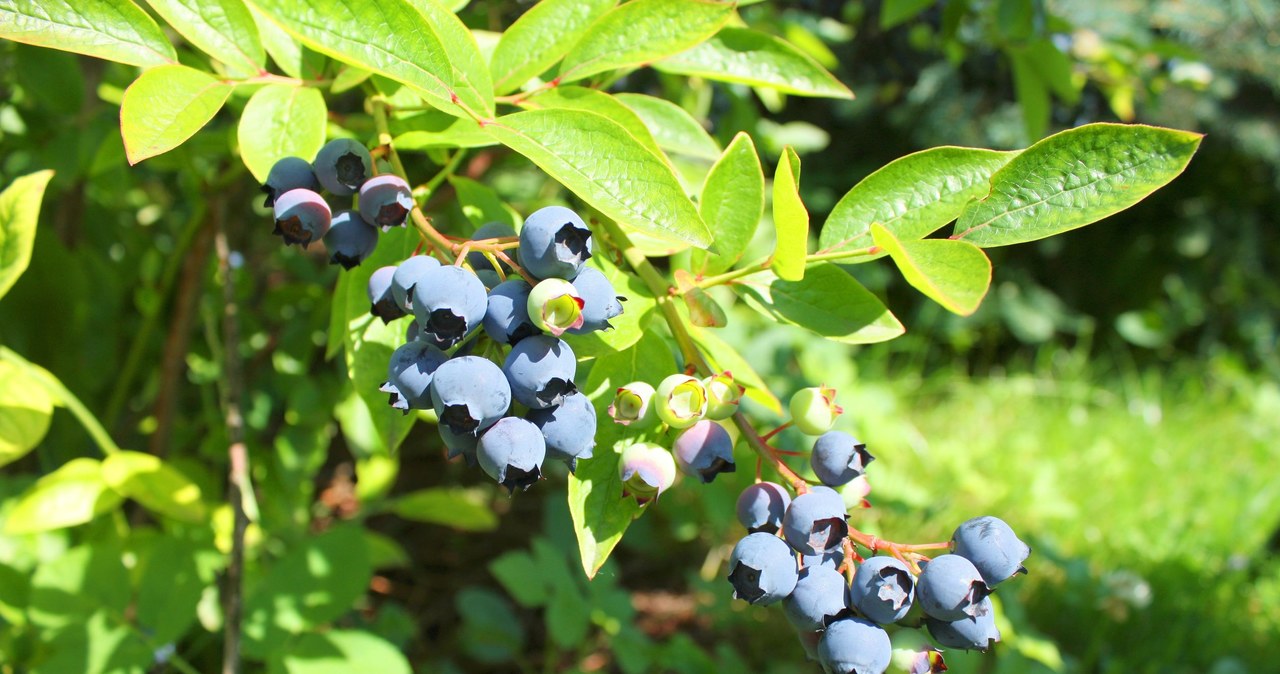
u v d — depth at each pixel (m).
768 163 0.89
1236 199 2.16
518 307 0.37
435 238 0.39
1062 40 0.79
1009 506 1.31
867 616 0.37
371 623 0.88
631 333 0.40
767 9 0.77
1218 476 1.59
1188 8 1.19
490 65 0.43
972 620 0.37
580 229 0.37
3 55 0.62
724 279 0.42
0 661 0.60
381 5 0.37
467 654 0.96
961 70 1.35
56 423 0.75
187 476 0.77
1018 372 2.03
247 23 0.41
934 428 1.68
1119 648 1.07
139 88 0.39
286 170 0.40
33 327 0.72
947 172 0.41
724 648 0.80
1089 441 1.68
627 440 0.40
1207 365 2.14
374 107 0.43
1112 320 2.24
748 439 0.40
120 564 0.58
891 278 2.03
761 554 0.37
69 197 0.79
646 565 1.20
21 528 0.56
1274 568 1.24
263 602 0.57
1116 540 1.31
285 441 0.77
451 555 1.15
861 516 1.06
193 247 0.72
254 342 0.84
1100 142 0.39
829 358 1.28
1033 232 0.39
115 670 0.55
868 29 1.04
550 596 0.78
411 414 0.43
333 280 0.88
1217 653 1.08
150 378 0.85
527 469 0.36
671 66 0.48
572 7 0.43
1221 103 1.73
